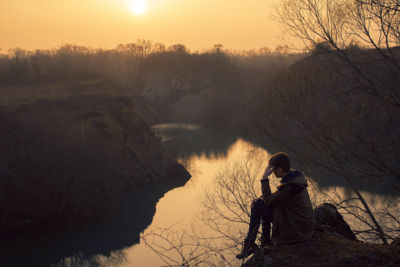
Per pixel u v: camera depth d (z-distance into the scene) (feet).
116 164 104.53
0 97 128.47
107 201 85.20
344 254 11.71
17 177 78.43
